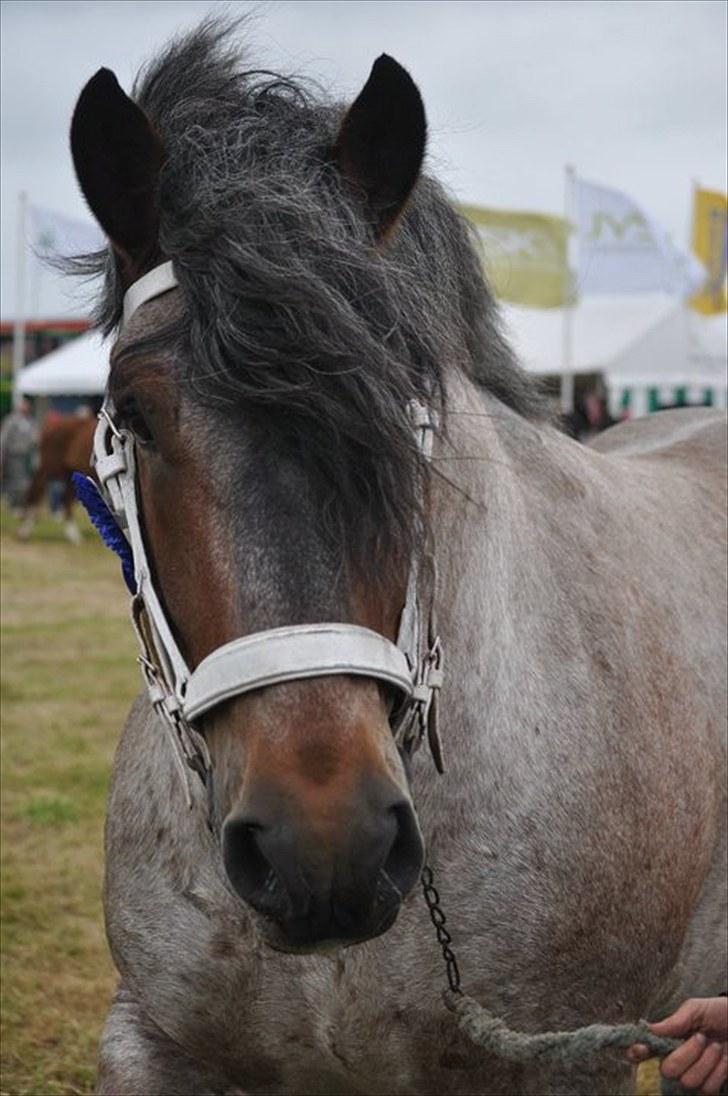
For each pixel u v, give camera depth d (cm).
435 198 263
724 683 314
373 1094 276
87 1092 430
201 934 264
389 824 203
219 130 242
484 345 291
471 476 265
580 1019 269
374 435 209
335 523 209
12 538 1922
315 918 202
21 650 1116
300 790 202
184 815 264
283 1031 267
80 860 622
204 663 214
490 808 259
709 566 335
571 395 1911
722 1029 261
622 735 275
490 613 264
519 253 1620
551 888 261
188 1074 281
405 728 225
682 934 289
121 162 241
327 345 210
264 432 211
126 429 237
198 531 215
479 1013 254
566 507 297
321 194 231
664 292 1833
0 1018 473
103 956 526
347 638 209
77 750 807
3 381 3166
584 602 283
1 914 558
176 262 225
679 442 416
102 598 1421
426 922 257
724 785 307
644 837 275
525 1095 268
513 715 263
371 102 238
